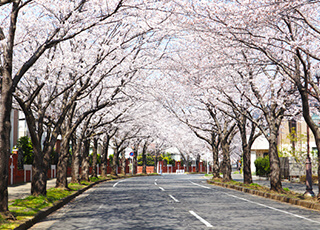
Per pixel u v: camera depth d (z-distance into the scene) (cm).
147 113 3334
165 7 1488
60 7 1252
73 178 2481
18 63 1520
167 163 8231
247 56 1814
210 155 5841
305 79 1420
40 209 1085
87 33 1554
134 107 3050
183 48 2102
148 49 1928
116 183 2944
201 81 2156
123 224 896
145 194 1800
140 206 1284
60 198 1444
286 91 1881
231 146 5081
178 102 2958
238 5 1358
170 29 1563
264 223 911
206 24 1484
